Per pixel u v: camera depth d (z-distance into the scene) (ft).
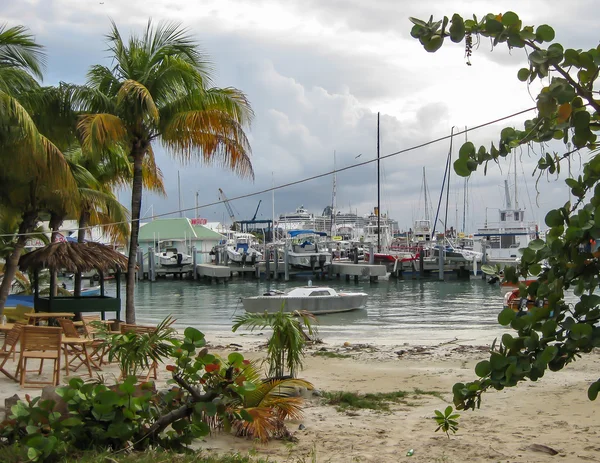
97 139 51.65
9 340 36.76
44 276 106.11
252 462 21.22
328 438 26.37
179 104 58.13
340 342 76.02
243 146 59.41
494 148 12.76
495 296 165.58
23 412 21.70
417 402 35.32
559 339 12.13
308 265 233.55
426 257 236.63
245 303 126.72
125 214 72.08
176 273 260.83
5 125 46.75
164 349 26.02
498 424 29.25
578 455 23.84
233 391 22.34
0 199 59.77
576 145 11.84
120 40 58.34
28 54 51.03
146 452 20.67
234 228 379.96
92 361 37.27
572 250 12.11
